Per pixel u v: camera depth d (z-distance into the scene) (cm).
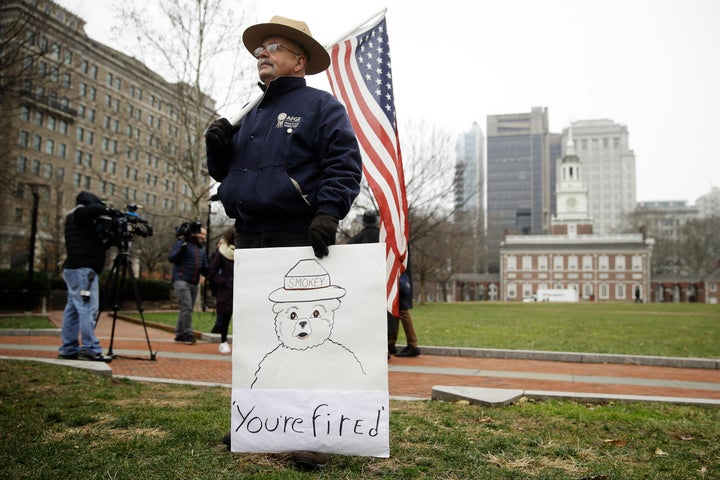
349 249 274
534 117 18075
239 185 302
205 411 412
